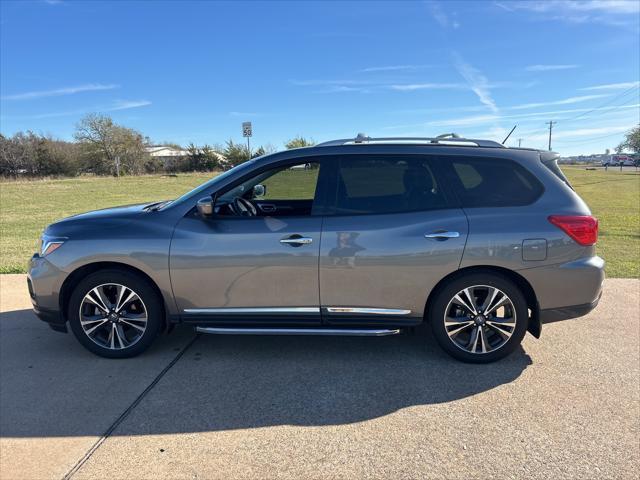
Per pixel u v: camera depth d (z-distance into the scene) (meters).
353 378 3.58
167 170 56.09
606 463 2.59
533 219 3.56
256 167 3.82
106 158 53.12
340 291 3.66
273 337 4.37
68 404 3.22
